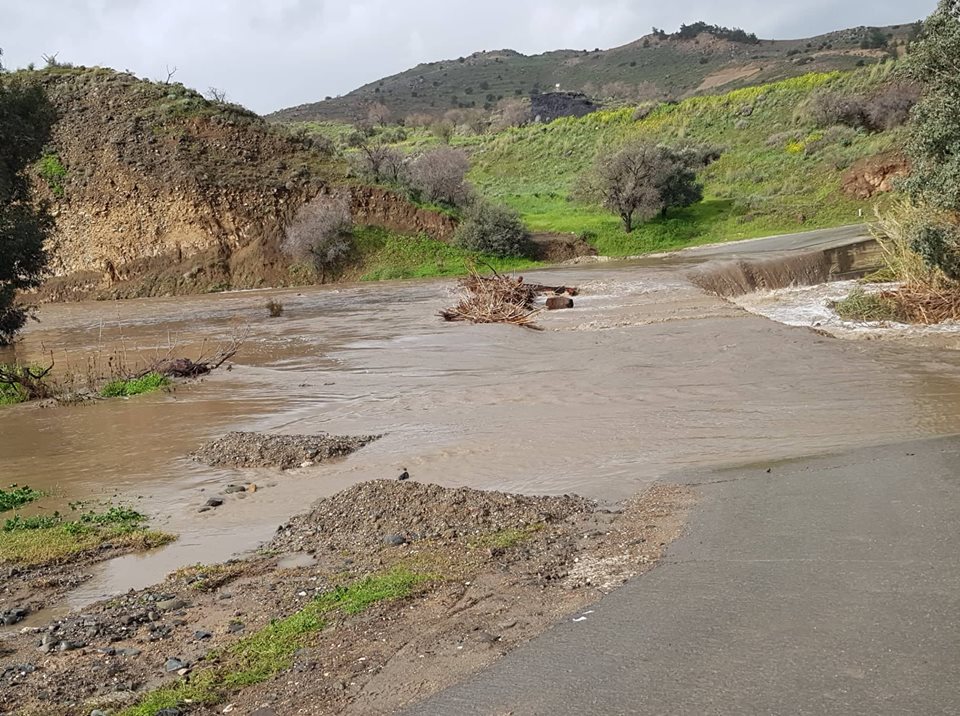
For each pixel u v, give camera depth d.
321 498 8.33
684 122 63.41
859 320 18.92
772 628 4.45
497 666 4.34
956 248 17.97
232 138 48.03
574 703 3.90
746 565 5.43
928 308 18.23
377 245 43.66
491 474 8.82
